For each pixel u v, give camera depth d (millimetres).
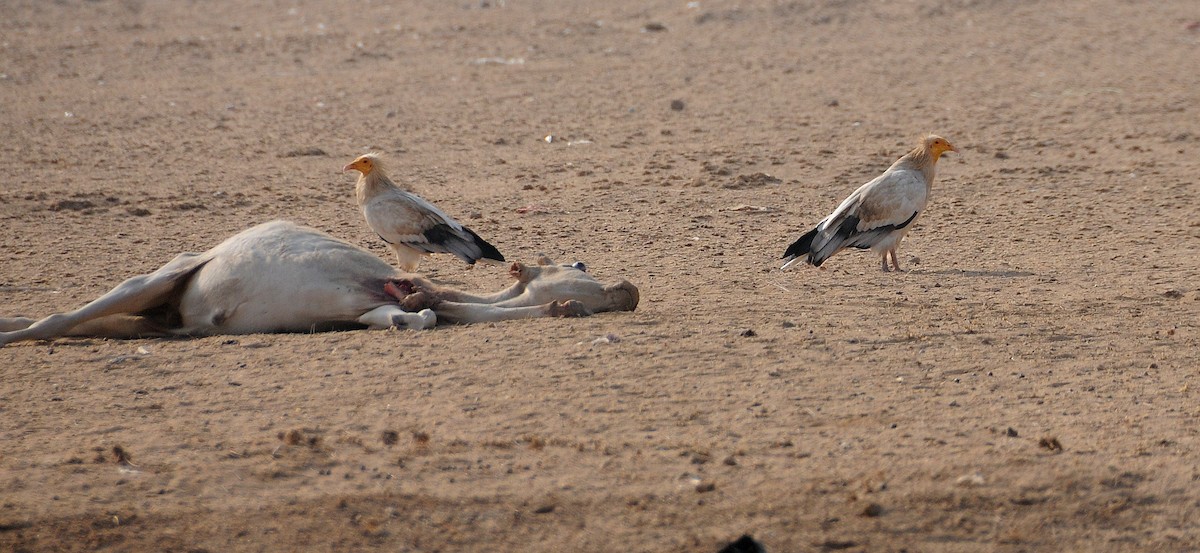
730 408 17266
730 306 23359
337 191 39031
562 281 22203
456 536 13750
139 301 21328
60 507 14305
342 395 17938
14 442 16266
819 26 75438
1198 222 32781
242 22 80812
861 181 40062
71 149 45750
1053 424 16562
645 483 14812
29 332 21078
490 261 27969
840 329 21406
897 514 14000
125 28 77938
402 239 27484
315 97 57094
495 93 57875
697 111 53250
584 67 64750
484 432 16406
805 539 13539
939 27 74500
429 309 21547
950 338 20891
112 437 16422
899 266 28422
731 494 14508
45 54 68375
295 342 20703
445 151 46062
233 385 18516
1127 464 15086
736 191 38531
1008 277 26641
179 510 14305
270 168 42812
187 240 31812
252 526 13961
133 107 54594
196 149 46062
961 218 34594
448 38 73438
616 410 17203
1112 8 78625
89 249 30531
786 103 54688
